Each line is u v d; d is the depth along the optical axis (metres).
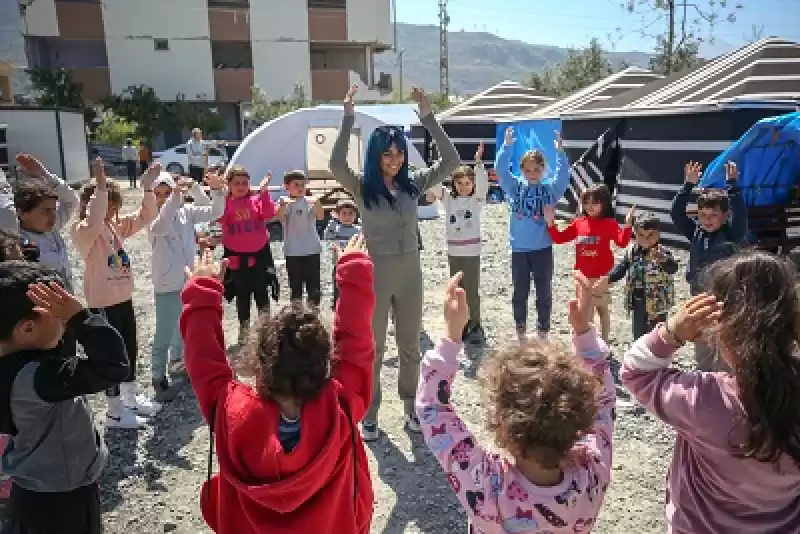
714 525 1.93
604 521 3.55
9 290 2.25
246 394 2.03
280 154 13.78
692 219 4.98
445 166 4.44
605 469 1.94
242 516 1.99
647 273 4.93
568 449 1.76
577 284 2.27
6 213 3.68
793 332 1.78
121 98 33.94
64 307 2.28
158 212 5.37
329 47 39.25
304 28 37.12
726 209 4.59
